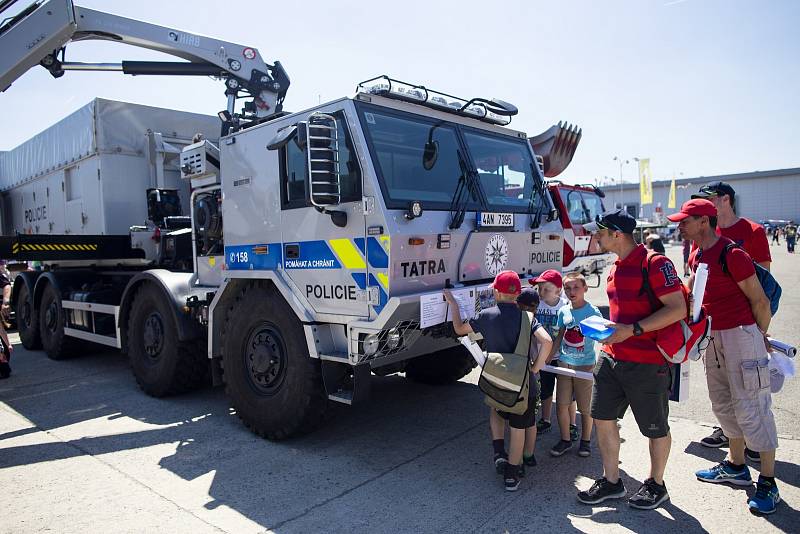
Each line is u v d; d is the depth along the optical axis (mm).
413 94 4352
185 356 5707
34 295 8516
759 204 57062
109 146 7312
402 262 3826
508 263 4840
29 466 4180
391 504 3510
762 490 3324
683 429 4711
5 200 10648
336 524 3271
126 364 7766
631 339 3221
